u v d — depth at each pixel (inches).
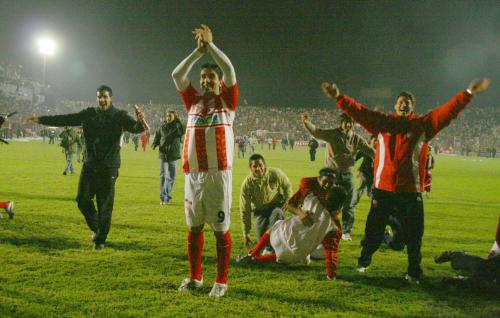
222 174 185.8
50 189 491.2
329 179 226.4
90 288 193.3
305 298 191.6
